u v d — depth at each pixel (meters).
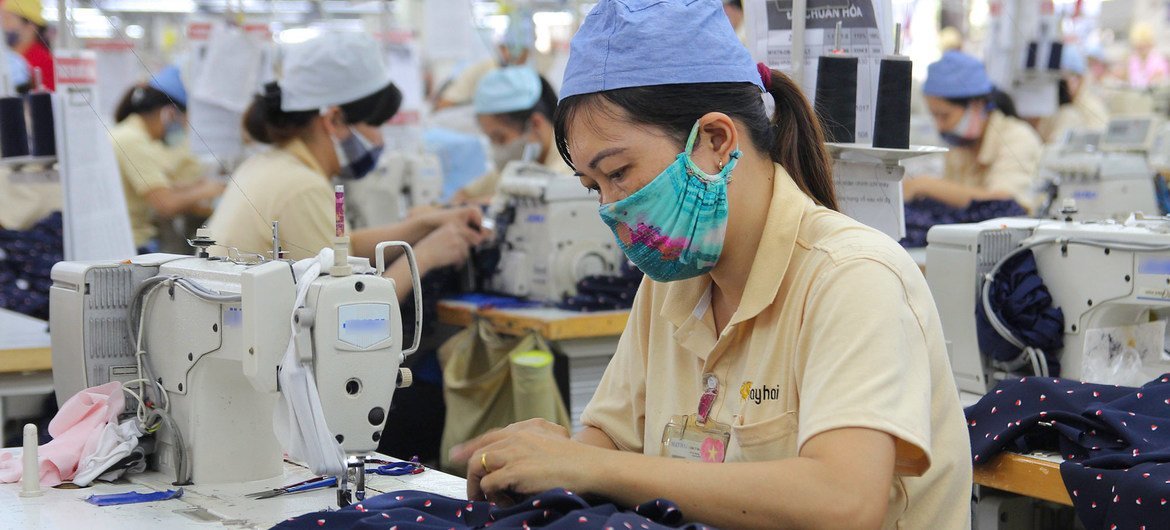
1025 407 2.40
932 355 1.48
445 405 4.35
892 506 1.51
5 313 3.82
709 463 1.43
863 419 1.34
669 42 1.49
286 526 1.55
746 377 1.59
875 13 2.59
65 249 3.70
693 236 1.53
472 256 4.71
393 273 4.14
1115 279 2.79
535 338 4.12
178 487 2.14
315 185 3.75
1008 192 6.30
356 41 4.13
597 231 4.49
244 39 6.12
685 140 1.51
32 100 3.69
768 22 2.77
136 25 10.36
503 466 1.55
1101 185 5.04
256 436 2.20
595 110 1.51
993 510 2.54
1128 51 10.56
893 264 1.46
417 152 7.00
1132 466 2.08
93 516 1.93
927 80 6.50
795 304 1.53
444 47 7.48
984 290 2.92
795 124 1.66
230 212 3.68
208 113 6.09
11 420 3.49
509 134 6.41
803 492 1.33
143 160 6.04
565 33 9.54
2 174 4.26
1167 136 6.36
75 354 2.34
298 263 2.03
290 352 1.91
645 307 1.83
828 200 1.67
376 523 1.49
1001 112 6.50
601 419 1.88
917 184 6.39
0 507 1.99
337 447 1.88
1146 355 2.93
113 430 2.22
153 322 2.27
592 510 1.39
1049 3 7.22
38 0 5.04
